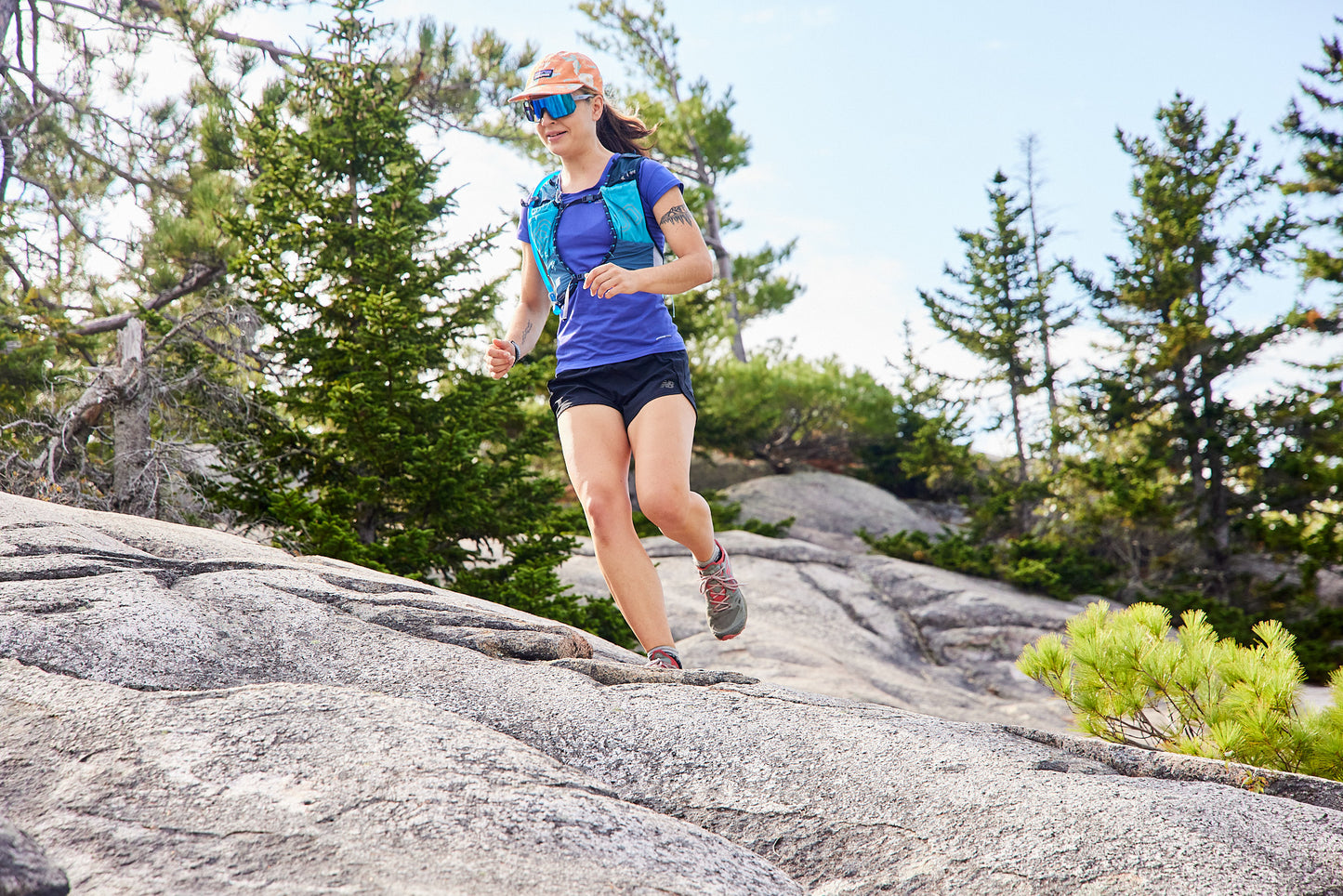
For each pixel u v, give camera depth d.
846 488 24.89
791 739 2.02
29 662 2.08
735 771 1.93
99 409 9.80
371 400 9.07
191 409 10.03
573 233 2.97
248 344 10.49
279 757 1.70
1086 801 1.71
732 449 25.31
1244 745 3.68
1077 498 19.58
